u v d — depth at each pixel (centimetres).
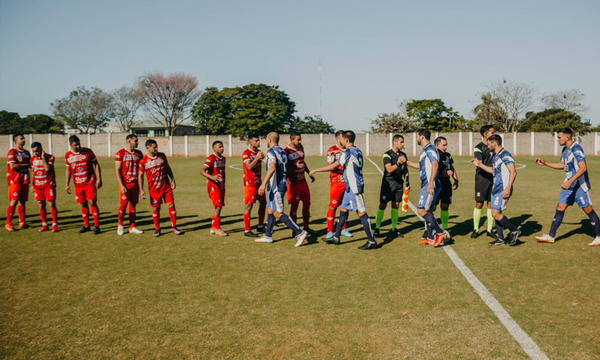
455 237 688
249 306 409
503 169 600
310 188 1416
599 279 470
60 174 2092
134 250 630
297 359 309
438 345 327
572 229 728
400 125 4719
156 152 714
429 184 591
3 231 776
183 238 710
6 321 383
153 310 403
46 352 326
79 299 434
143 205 1077
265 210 755
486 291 438
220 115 5650
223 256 592
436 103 5519
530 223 787
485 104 4791
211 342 338
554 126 4106
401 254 588
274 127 5522
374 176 1850
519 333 345
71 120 5769
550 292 433
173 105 5303
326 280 482
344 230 727
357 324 366
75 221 873
